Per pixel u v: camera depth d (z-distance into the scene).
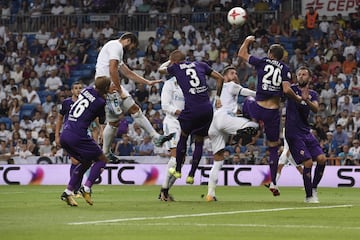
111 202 39.72
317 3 87.31
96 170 36.72
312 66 80.25
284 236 24.81
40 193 50.53
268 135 39.88
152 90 79.56
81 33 90.94
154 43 87.62
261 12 87.88
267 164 65.81
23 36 91.69
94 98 35.84
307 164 39.88
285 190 55.81
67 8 94.88
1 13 96.44
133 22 91.94
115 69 38.41
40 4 95.88
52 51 88.56
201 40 85.94
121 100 39.53
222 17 89.06
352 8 86.50
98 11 94.25
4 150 71.81
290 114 39.84
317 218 30.58
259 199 43.78
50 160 69.19
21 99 81.94
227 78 40.16
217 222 28.80
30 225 27.64
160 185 62.97
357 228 27.17
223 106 39.88
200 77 38.56
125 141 68.12
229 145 67.75
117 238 23.88
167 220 29.41
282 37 85.44
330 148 67.38
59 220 29.44
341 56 80.62
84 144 35.91
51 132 72.50
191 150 66.19
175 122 42.34
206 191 53.91
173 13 90.50
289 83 38.62
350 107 73.88
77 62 88.00
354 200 43.34
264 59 38.88
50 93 83.69
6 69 87.75
